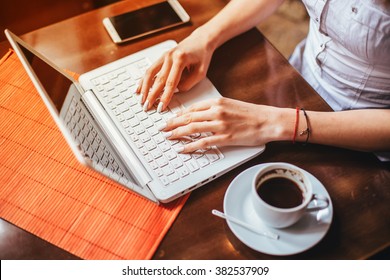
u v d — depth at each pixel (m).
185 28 1.07
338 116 0.88
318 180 0.81
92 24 1.07
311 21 1.13
